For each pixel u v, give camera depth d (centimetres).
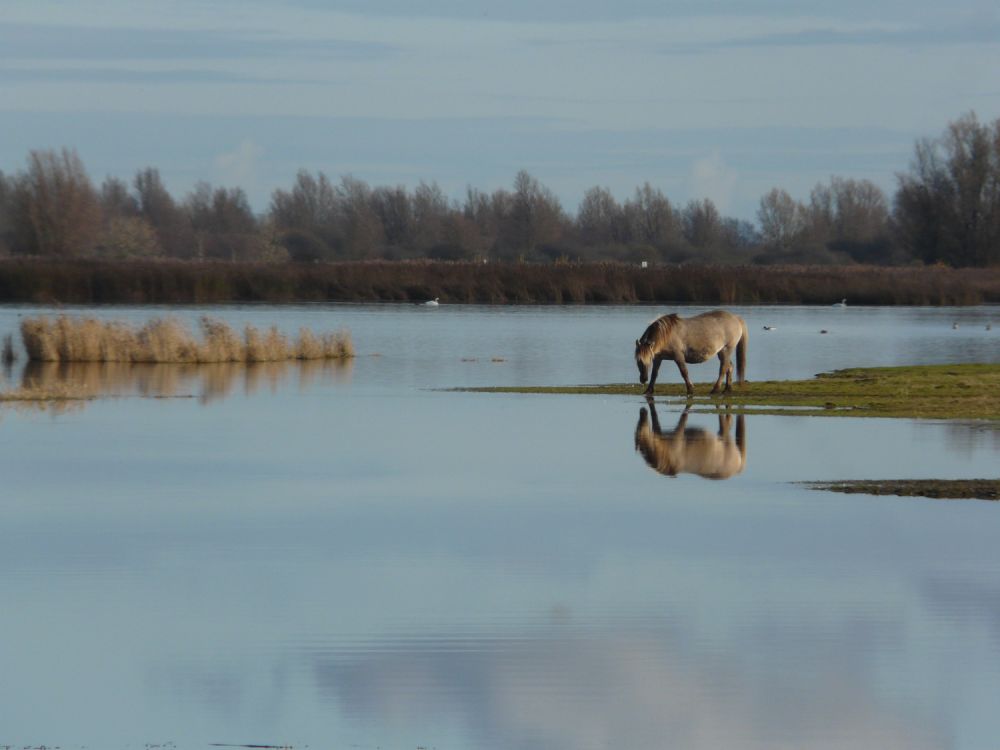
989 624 6075
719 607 6328
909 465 10112
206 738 4841
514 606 6359
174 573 6969
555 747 4762
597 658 5641
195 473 10050
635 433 12100
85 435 12194
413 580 6825
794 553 7331
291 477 9869
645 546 7525
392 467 10288
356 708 5100
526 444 11456
